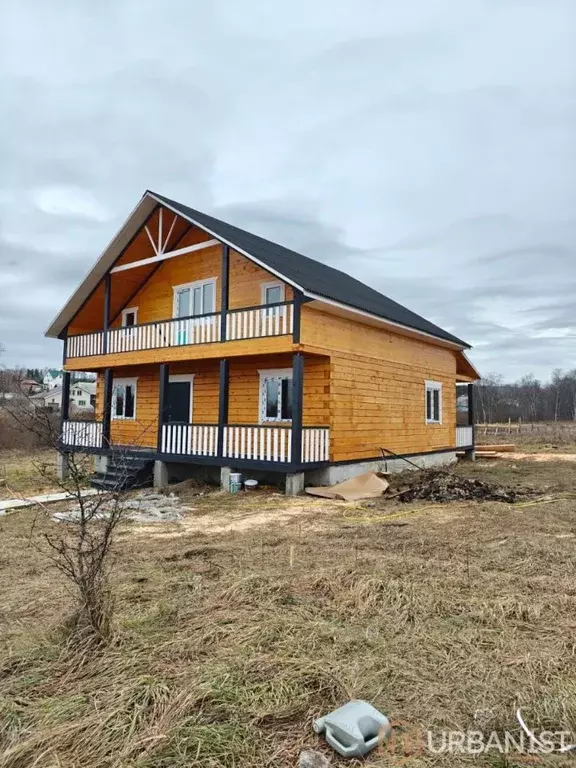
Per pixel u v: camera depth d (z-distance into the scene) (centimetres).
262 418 1409
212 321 1294
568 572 532
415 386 1631
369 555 594
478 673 327
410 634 384
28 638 392
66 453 437
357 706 275
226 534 759
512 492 1100
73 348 1708
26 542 739
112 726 276
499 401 6125
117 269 1552
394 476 1369
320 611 431
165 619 419
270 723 281
